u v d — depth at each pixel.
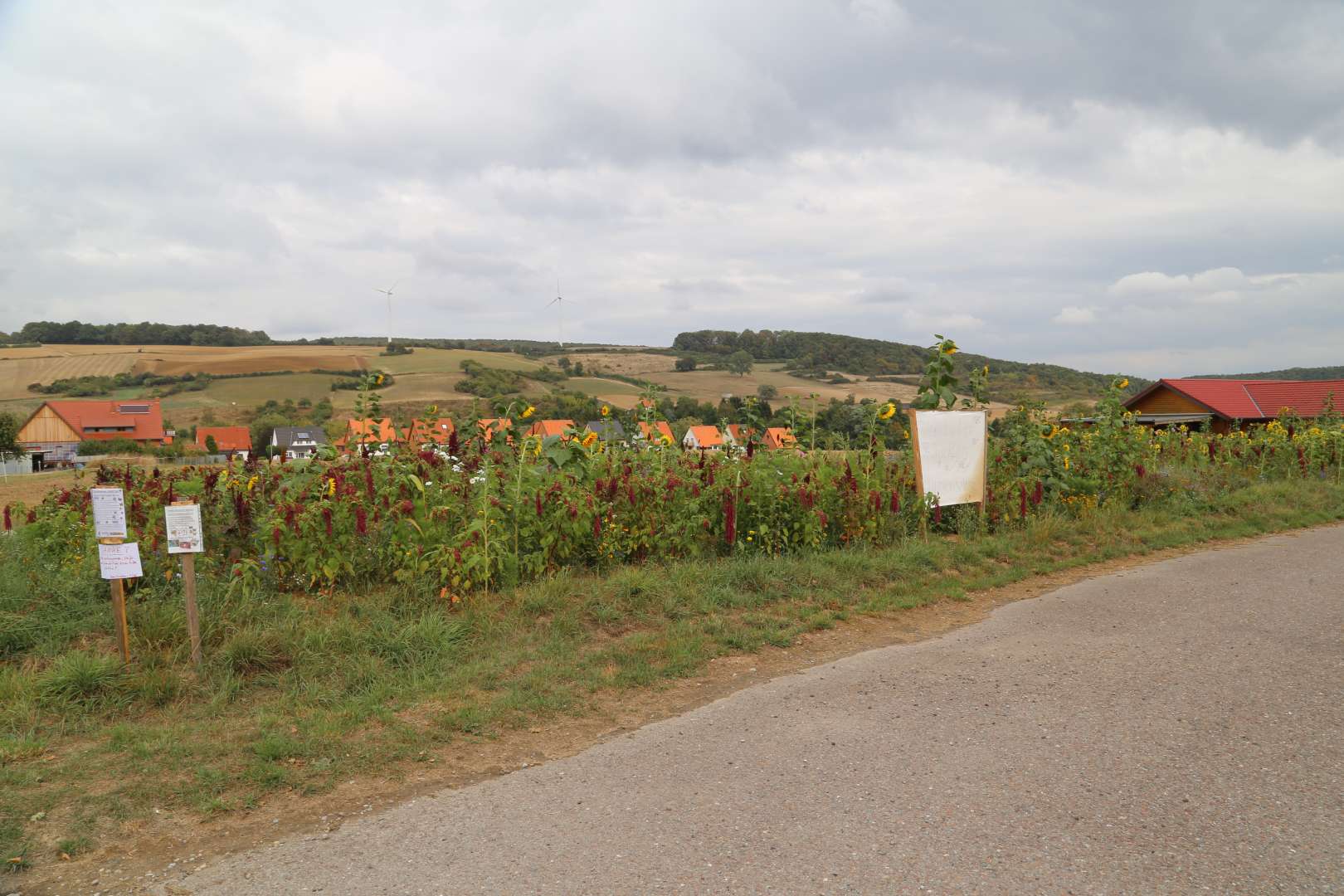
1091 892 3.07
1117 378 13.50
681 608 7.08
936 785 3.99
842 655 6.30
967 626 7.09
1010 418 12.58
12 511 9.85
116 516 5.31
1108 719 4.80
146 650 5.61
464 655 5.97
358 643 5.90
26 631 5.85
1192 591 8.12
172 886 3.19
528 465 8.16
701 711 5.11
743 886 3.13
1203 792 3.87
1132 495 12.77
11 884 3.20
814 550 8.94
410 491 7.32
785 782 4.06
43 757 4.33
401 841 3.54
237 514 7.20
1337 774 4.04
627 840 3.52
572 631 6.52
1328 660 5.84
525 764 4.38
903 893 3.07
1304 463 17.27
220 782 4.06
